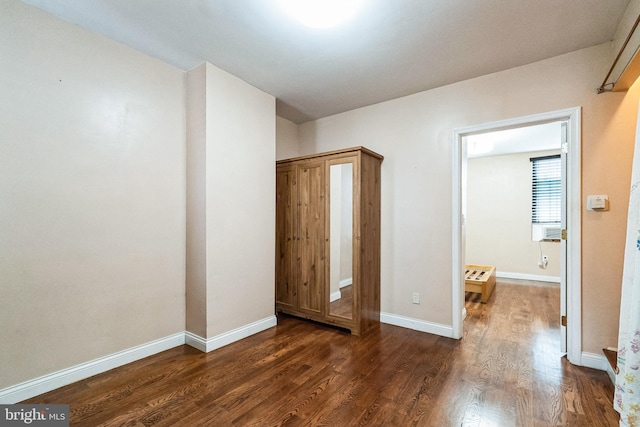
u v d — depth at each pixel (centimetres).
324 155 306
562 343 237
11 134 174
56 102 191
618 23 190
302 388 192
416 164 301
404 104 309
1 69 171
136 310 231
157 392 187
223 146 259
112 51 217
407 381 200
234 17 189
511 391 188
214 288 251
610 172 212
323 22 189
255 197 288
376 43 216
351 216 288
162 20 194
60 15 190
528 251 534
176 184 256
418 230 298
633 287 125
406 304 304
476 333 286
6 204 172
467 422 160
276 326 307
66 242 195
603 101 214
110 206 216
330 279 304
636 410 121
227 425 158
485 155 558
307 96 311
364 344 261
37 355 183
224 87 260
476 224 574
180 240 259
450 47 221
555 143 466
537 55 230
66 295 195
